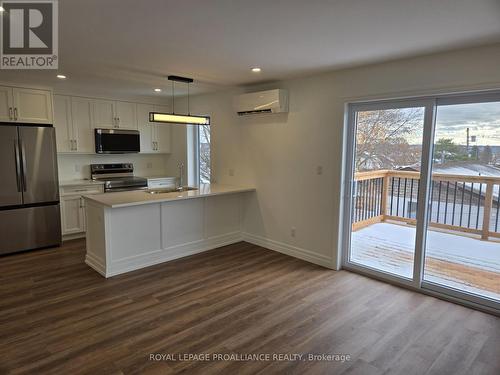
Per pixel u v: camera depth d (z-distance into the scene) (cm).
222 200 491
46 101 475
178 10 213
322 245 415
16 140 441
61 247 484
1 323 277
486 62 278
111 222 375
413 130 340
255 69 374
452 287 329
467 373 223
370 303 318
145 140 620
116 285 354
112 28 246
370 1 197
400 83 329
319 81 398
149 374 219
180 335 263
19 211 452
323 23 233
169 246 433
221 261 430
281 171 454
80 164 576
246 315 295
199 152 629
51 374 218
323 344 253
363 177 384
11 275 379
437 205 335
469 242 319
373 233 383
